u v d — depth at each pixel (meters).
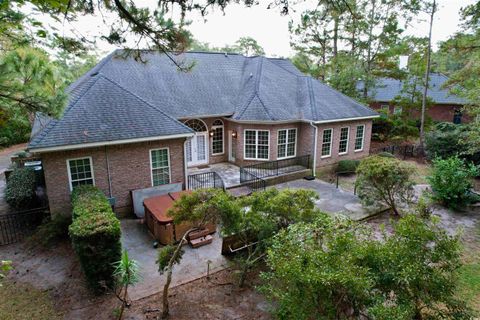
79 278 7.78
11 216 10.80
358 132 19.16
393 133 23.73
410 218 5.07
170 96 16.16
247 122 16.44
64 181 10.54
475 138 13.77
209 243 9.53
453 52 16.98
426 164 19.19
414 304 4.44
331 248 4.57
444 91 29.11
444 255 4.66
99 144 10.62
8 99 5.55
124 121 11.59
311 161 17.08
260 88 17.75
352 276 3.85
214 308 6.58
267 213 7.25
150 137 11.52
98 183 11.16
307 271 4.15
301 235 5.24
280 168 17.03
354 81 25.56
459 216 11.56
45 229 9.47
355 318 4.33
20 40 5.51
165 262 6.42
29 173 12.92
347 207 12.45
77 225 7.04
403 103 24.77
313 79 19.84
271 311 5.65
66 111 10.96
